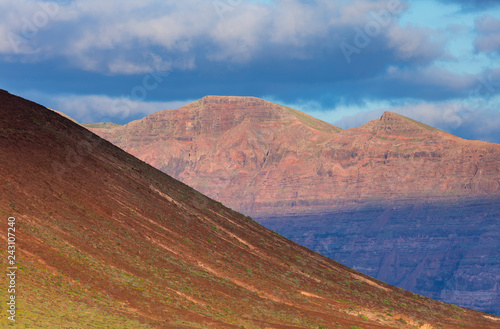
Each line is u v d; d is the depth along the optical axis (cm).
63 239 4912
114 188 7031
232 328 4297
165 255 5791
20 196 5288
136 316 4034
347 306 6106
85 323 3534
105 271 4706
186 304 4678
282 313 5162
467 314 7169
